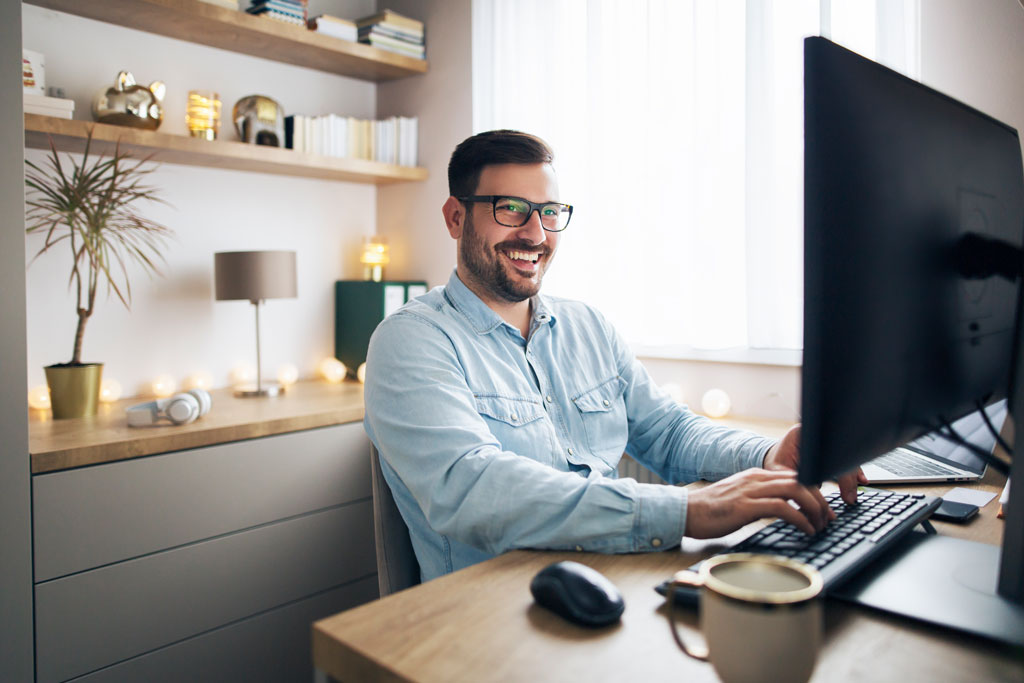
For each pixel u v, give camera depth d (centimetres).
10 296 141
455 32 267
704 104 202
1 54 135
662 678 53
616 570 75
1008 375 90
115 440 163
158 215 234
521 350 126
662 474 132
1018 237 91
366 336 267
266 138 239
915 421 69
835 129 57
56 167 191
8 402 145
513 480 86
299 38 237
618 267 227
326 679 61
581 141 235
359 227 292
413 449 97
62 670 155
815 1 185
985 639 57
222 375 252
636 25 220
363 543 215
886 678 53
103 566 161
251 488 188
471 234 125
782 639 47
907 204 66
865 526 80
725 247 202
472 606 66
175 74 236
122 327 228
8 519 146
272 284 228
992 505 97
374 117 297
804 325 56
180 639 175
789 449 101
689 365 217
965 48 160
